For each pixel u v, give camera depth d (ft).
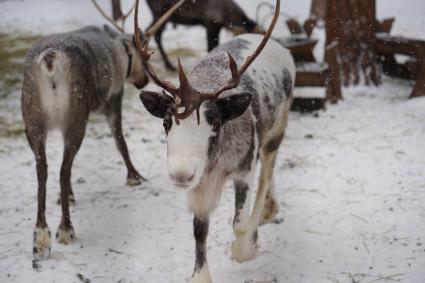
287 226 14.76
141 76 19.97
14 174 18.38
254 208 13.79
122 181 18.08
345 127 21.61
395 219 14.62
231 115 10.78
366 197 15.96
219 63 12.54
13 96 26.40
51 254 13.43
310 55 25.00
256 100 12.36
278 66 14.19
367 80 26.40
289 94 14.70
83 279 12.43
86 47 15.66
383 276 12.15
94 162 19.56
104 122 23.71
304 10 41.19
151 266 13.07
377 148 19.34
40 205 13.53
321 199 16.07
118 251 13.73
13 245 13.97
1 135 21.90
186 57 32.73
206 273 11.66
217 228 14.80
